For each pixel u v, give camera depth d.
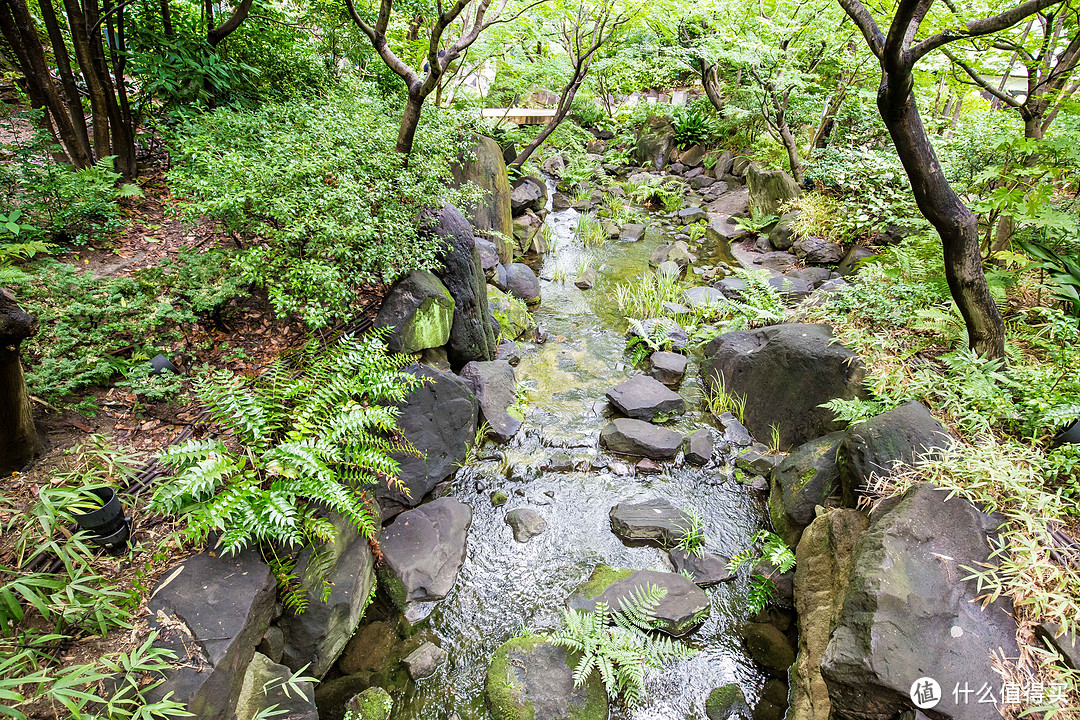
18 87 5.41
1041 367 3.49
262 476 2.73
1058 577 2.15
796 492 3.44
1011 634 2.10
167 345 3.51
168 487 2.31
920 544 2.34
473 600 3.10
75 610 1.90
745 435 4.43
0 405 2.42
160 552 2.34
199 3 6.08
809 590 2.89
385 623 2.95
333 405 3.07
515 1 7.46
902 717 2.00
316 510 2.75
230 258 3.79
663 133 12.10
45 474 2.61
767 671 2.76
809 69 8.32
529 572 3.29
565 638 2.74
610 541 3.54
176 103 5.29
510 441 4.29
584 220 9.02
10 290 3.38
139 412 3.11
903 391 3.49
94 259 4.26
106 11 4.94
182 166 3.93
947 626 2.11
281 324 3.90
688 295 6.46
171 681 1.88
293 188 3.57
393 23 6.89
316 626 2.57
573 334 5.91
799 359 4.21
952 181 5.51
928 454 2.78
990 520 2.43
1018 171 4.12
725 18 8.49
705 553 3.38
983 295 3.40
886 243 6.64
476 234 6.33
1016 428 3.08
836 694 2.17
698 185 10.69
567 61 9.65
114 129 5.09
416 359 4.04
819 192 7.96
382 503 3.46
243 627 2.12
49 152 4.61
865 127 8.77
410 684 2.66
